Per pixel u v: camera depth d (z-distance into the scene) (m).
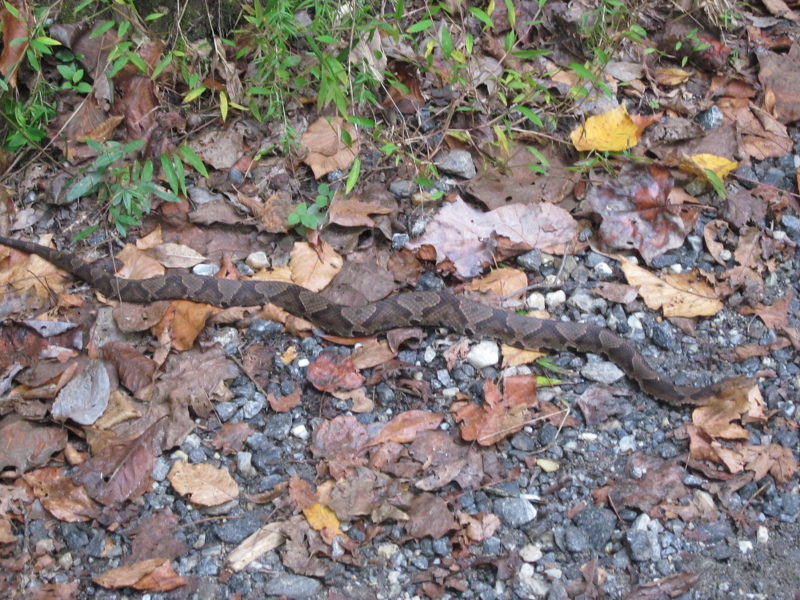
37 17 1.17
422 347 1.10
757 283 1.15
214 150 1.21
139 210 1.14
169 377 1.04
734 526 0.97
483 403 1.04
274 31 1.17
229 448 1.00
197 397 1.02
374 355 1.08
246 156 1.21
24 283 1.11
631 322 1.13
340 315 1.10
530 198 1.20
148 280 1.11
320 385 1.04
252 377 1.05
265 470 0.98
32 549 0.93
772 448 1.01
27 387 1.02
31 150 1.19
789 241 1.20
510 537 0.95
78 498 0.95
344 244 1.16
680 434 1.03
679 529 0.96
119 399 1.02
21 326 1.06
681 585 0.92
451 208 1.18
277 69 1.17
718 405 1.04
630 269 1.16
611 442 1.02
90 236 1.16
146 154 1.19
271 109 1.19
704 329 1.12
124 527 0.95
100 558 0.93
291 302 1.12
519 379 1.05
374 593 0.91
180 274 1.12
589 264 1.17
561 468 1.00
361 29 1.17
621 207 1.19
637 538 0.94
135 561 0.92
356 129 1.21
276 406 1.03
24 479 0.96
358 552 0.93
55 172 1.18
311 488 0.97
